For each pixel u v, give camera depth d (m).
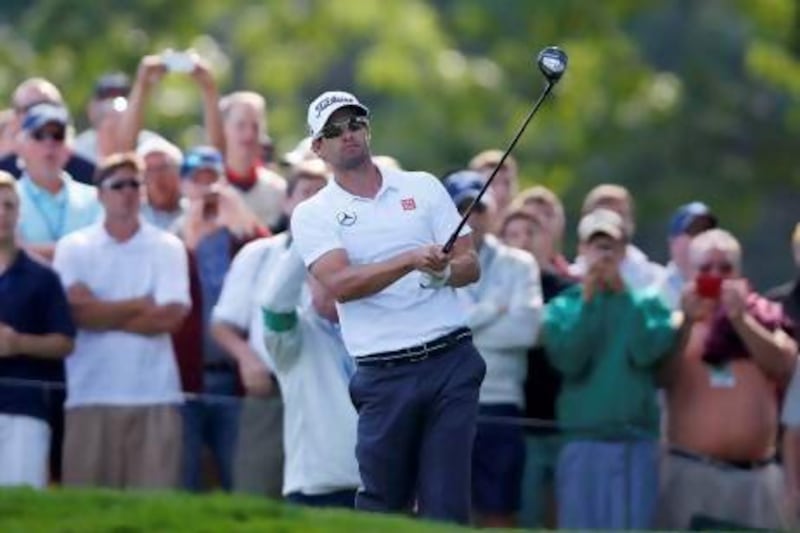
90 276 37.94
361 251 32.38
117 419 37.62
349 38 93.31
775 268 96.00
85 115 79.31
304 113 91.12
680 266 41.91
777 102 92.81
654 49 98.31
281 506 28.62
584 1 88.25
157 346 37.94
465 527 29.28
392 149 89.44
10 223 37.12
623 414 37.97
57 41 79.94
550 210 41.97
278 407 37.31
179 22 83.50
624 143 88.62
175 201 41.19
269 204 42.97
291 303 35.69
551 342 38.34
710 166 90.25
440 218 32.50
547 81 32.50
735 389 37.81
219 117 44.03
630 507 37.25
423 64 90.81
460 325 32.28
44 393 37.03
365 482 32.44
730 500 37.66
